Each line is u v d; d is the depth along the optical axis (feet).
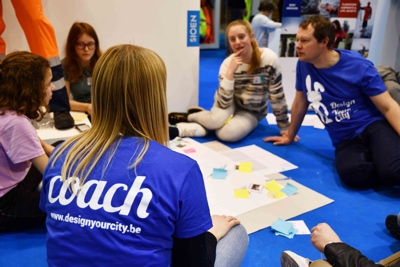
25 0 7.76
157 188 2.87
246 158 9.31
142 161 2.96
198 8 11.61
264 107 11.13
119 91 3.07
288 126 10.85
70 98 10.12
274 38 14.11
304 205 7.27
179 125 10.77
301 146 10.36
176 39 11.67
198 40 12.01
